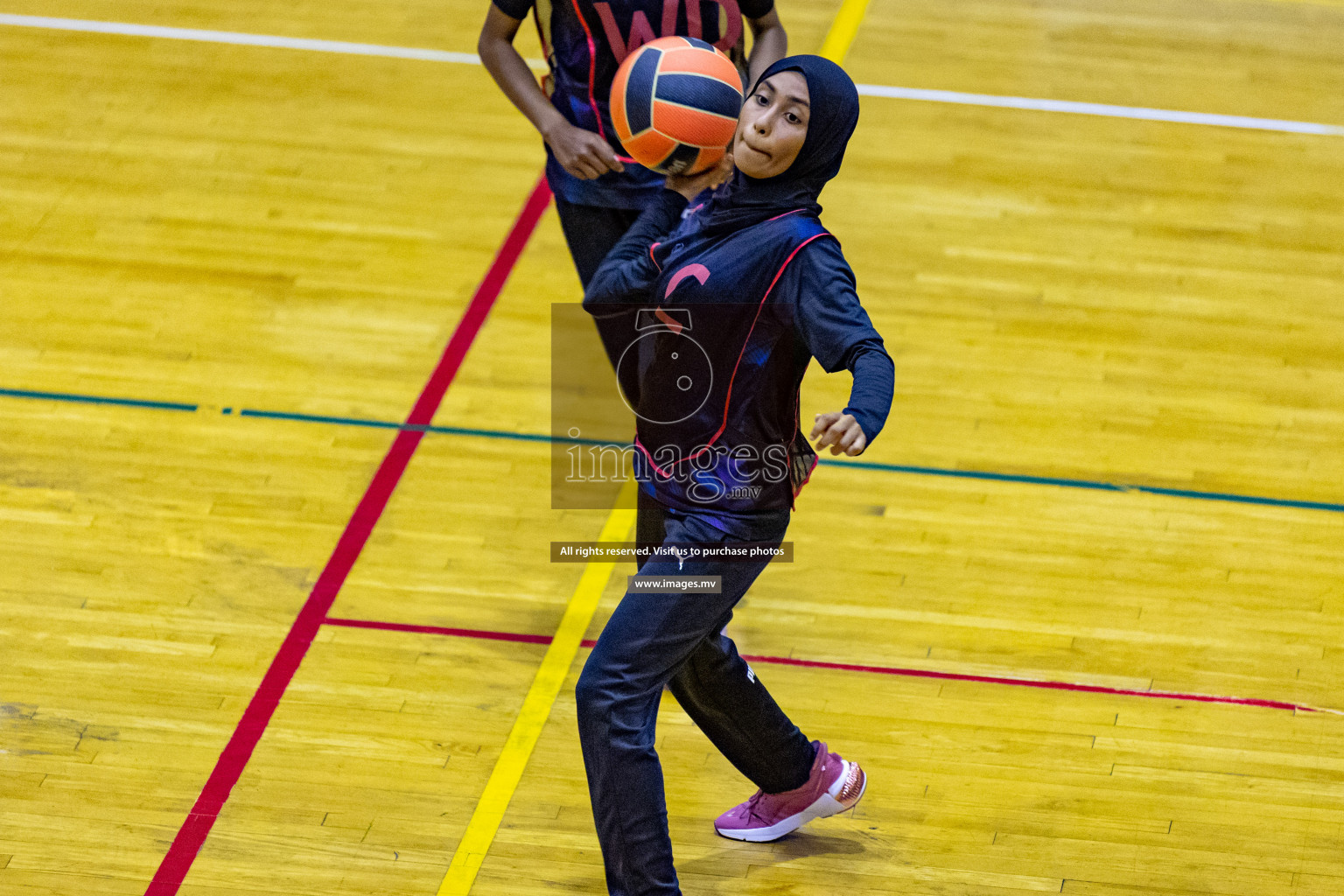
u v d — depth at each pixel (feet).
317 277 35.27
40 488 28.60
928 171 39.75
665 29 24.04
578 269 26.84
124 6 47.73
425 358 32.81
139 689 24.29
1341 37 47.34
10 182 38.34
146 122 41.34
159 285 34.76
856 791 21.66
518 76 25.09
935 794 22.75
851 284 17.25
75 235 36.37
